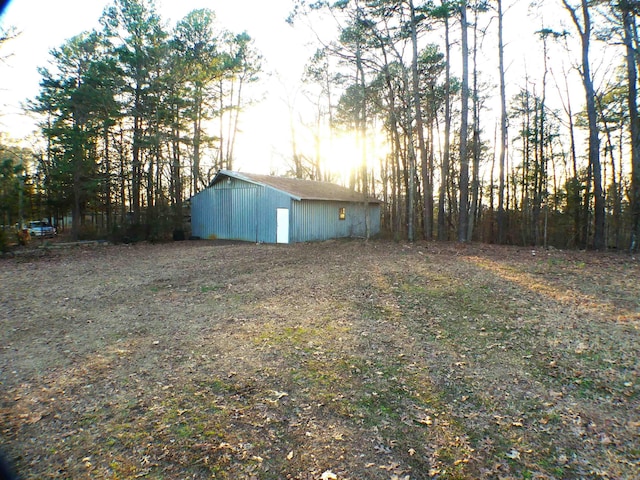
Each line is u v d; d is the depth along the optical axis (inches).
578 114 842.8
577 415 136.4
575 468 109.5
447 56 729.6
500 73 708.7
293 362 185.5
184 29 948.6
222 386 161.9
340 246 690.8
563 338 209.3
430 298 298.2
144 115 864.3
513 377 167.2
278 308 279.7
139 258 557.6
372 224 1030.4
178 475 109.0
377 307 278.1
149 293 330.6
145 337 221.5
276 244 754.2
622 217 813.2
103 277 405.7
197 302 299.3
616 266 409.7
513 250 576.7
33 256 587.5
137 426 133.0
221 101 1116.5
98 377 170.4
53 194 883.4
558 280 345.4
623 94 726.5
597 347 195.3
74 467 112.0
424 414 139.8
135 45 831.1
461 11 641.0
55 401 149.8
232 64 984.9
